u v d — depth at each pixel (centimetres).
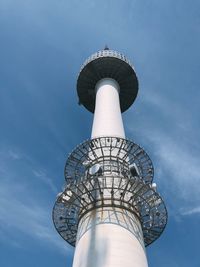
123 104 6041
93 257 3166
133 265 3123
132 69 5762
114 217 3488
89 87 5822
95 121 4828
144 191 3791
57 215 3916
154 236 3941
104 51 5816
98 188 3703
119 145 4231
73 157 4241
